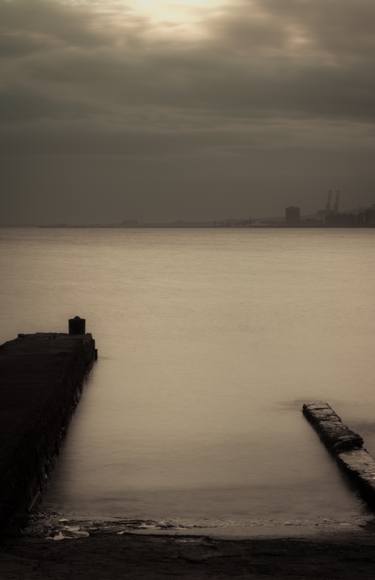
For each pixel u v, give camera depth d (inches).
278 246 6875.0
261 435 644.1
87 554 337.1
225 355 1094.4
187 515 454.0
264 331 1353.3
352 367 995.3
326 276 2815.0
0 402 558.3
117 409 751.1
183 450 600.4
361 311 1664.6
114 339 1257.4
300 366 1002.7
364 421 705.6
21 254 4840.1
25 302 1866.4
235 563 326.0
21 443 441.1
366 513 459.8
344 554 345.7
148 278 2696.9
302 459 572.4
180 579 291.3
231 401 786.2
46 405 549.6
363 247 6545.3
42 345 892.6
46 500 481.1
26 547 352.2
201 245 7204.7
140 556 335.3
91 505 473.4
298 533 410.6
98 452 596.1
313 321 1492.4
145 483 520.1
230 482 520.7
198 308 1715.1
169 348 1162.0
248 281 2566.4
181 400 791.7
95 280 2586.1
